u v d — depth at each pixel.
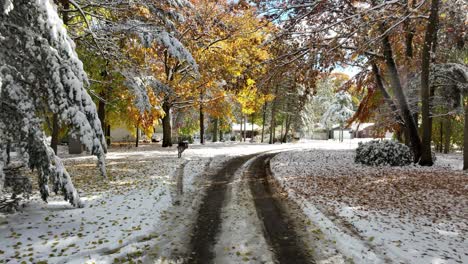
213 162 19.27
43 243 6.29
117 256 5.84
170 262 5.73
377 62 18.03
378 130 23.83
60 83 6.86
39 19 6.63
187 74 28.73
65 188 7.67
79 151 22.22
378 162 16.86
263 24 12.65
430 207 8.91
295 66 13.81
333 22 11.07
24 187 7.58
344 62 13.77
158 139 51.72
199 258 5.89
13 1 6.45
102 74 18.81
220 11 23.28
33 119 7.04
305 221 7.98
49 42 6.96
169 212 8.77
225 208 9.16
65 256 5.71
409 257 5.71
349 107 68.25
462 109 19.58
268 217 8.31
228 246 6.44
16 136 7.07
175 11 16.34
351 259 5.81
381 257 5.81
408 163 16.78
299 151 28.77
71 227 7.26
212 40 25.36
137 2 13.97
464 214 8.23
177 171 15.39
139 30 13.98
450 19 13.27
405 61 18.02
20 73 6.92
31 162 7.35
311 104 61.88
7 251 5.86
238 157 22.55
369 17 10.14
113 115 28.41
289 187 11.90
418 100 19.81
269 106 49.56
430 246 6.22
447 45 17.98
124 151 25.75
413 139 17.45
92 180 12.68
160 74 26.98
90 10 15.71
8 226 7.19
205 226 7.62
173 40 15.17
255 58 15.07
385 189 11.16
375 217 8.09
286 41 13.50
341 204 9.38
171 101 30.06
